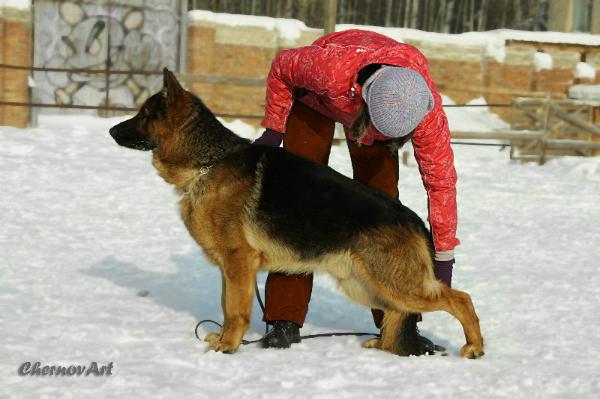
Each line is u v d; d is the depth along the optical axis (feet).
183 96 18.49
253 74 66.39
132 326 19.35
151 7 63.31
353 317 21.88
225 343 17.85
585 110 61.57
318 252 17.74
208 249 18.44
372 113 16.16
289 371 16.55
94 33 62.18
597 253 30.60
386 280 17.54
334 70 17.12
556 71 73.26
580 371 17.35
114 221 32.07
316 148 19.48
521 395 15.71
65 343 17.57
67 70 55.62
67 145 47.98
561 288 25.02
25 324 18.75
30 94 56.39
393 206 17.80
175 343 18.22
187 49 64.95
